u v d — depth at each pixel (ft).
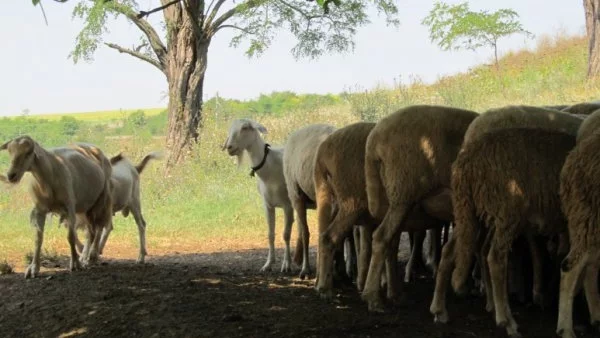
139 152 75.92
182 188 68.03
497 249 22.97
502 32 87.81
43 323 26.78
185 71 77.36
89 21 74.02
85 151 38.58
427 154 24.53
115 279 32.65
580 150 21.84
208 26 77.41
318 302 27.89
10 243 48.65
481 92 78.13
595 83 67.82
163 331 24.43
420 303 27.86
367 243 28.68
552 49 98.89
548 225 23.20
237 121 37.93
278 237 51.70
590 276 23.22
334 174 27.89
